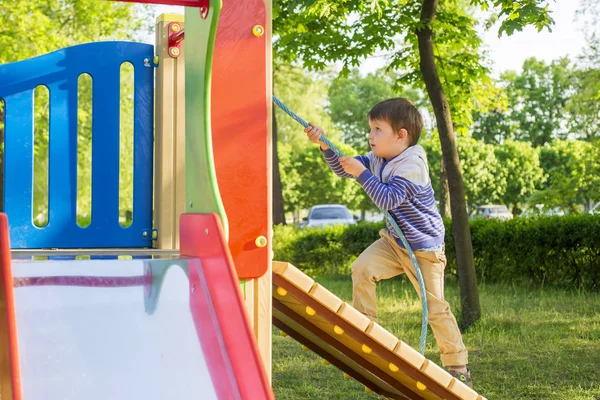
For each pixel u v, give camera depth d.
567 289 10.33
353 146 52.22
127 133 22.89
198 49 2.61
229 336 2.18
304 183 40.97
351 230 13.95
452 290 10.45
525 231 10.80
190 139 2.74
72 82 3.56
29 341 2.05
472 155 39.06
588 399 4.74
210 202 2.50
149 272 2.43
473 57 8.84
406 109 3.64
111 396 1.96
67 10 17.80
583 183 15.05
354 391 5.00
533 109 52.00
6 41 13.25
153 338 2.17
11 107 3.46
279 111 41.00
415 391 3.79
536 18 6.44
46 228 3.47
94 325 2.15
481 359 5.97
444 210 14.48
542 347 6.37
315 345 4.27
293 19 8.67
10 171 3.43
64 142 3.51
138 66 3.71
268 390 2.05
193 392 2.05
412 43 8.43
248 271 2.67
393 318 7.87
